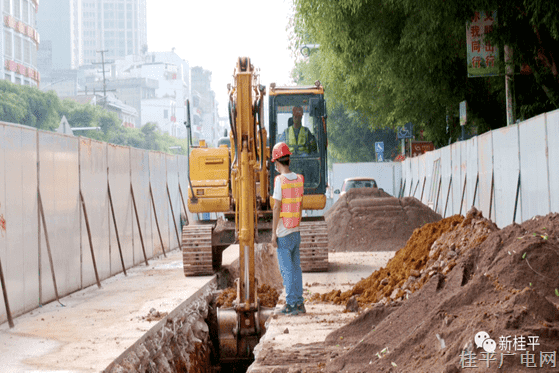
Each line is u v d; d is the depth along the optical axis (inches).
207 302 445.7
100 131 2844.5
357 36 673.0
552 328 153.2
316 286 410.0
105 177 513.0
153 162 682.2
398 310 220.5
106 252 508.4
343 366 193.8
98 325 318.7
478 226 275.4
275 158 311.3
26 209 360.8
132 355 271.6
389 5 613.6
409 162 1176.2
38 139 381.7
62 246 414.6
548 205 387.9
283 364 212.7
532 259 192.5
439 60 626.5
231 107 332.5
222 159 529.0
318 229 487.2
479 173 588.4
